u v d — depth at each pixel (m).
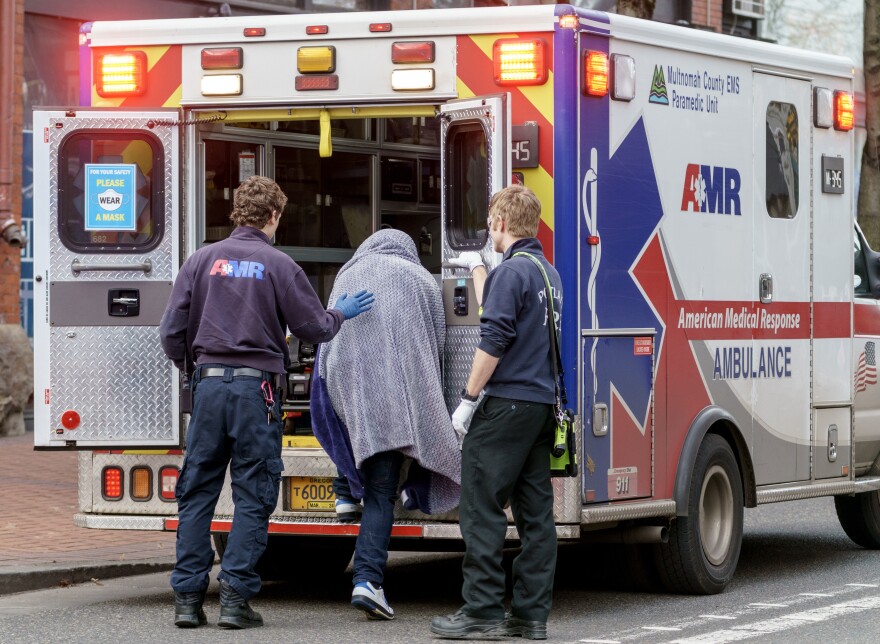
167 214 14.88
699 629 13.56
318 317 13.48
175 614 13.63
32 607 14.89
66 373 14.95
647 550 15.51
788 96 17.14
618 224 14.48
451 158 14.27
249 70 14.86
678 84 15.35
